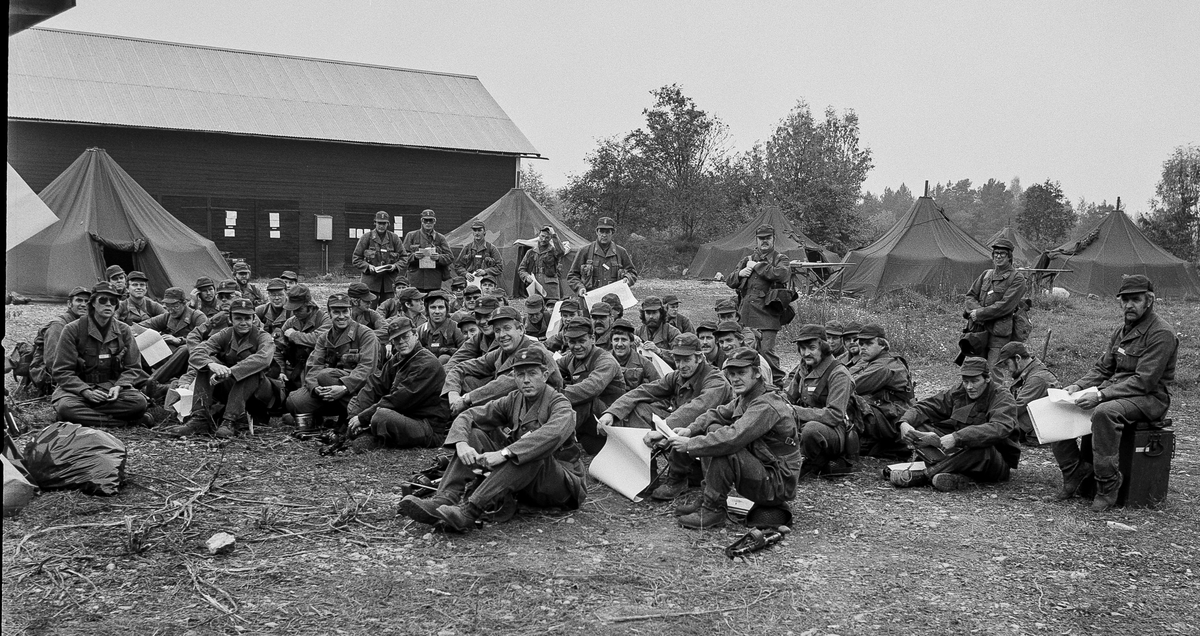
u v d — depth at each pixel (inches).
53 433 269.7
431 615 193.5
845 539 249.4
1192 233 1727.4
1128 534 254.8
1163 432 278.5
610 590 209.5
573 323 319.9
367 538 237.1
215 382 334.3
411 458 318.3
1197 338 651.5
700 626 192.5
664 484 286.5
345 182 1306.6
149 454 309.0
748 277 469.1
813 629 192.7
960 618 199.6
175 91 1268.5
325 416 357.4
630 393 299.0
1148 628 196.5
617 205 1660.9
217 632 182.9
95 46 1312.7
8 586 199.9
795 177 1834.4
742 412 256.4
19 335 569.6
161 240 848.3
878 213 4421.8
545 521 256.4
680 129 1667.1
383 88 1457.9
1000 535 254.1
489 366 331.3
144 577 207.9
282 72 1414.9
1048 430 275.3
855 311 765.3
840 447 310.0
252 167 1254.3
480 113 1464.1
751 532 243.8
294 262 1285.7
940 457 303.3
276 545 230.5
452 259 671.1
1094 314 860.6
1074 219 2059.5
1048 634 192.9
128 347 349.1
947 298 944.9
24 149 1131.9
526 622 191.6
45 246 793.6
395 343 327.6
